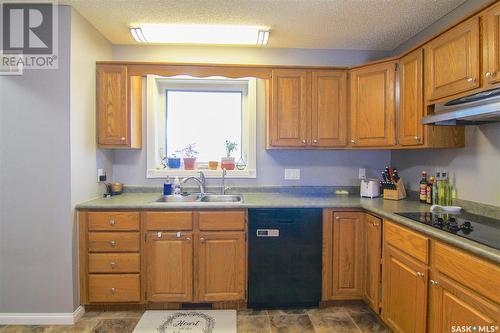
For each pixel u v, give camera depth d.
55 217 2.20
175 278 2.34
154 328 2.14
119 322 2.22
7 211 2.20
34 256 2.21
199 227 2.33
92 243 2.30
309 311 2.38
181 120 3.11
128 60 2.88
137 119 2.80
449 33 1.85
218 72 2.64
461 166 2.15
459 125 2.06
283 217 2.37
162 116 3.07
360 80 2.62
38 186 2.19
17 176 2.19
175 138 3.11
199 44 2.86
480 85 1.63
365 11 2.22
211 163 3.03
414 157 2.70
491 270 1.22
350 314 2.34
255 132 2.99
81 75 2.33
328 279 2.41
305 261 2.39
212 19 2.36
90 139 2.48
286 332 2.10
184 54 2.91
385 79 2.48
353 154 3.05
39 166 2.19
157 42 2.77
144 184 2.95
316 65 2.92
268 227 2.37
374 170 3.06
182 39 2.70
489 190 1.92
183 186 2.95
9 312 2.22
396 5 2.13
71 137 2.20
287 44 2.86
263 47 2.94
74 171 2.25
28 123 2.18
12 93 2.17
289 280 2.39
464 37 1.73
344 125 2.70
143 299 2.34
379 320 2.25
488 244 1.32
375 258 2.20
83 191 2.38
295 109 2.69
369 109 2.57
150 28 2.50
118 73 2.57
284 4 2.14
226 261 2.35
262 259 2.37
